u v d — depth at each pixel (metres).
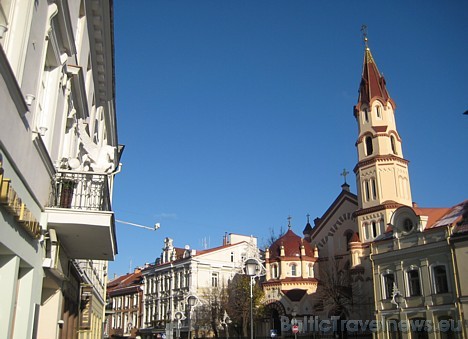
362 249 54.56
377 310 42.84
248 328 58.78
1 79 7.75
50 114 12.43
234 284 61.69
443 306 36.97
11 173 8.93
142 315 79.25
